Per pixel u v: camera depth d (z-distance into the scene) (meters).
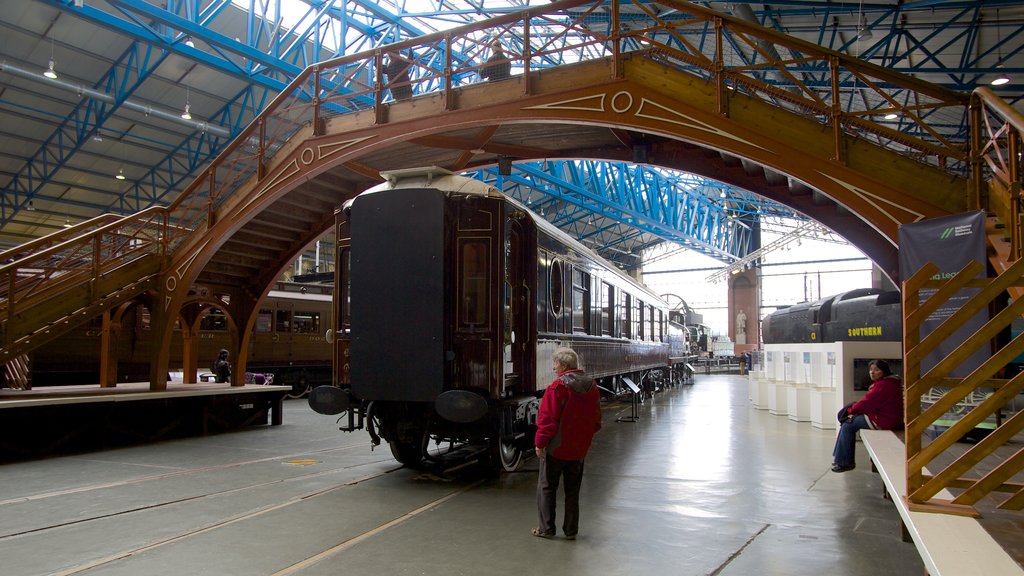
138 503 6.39
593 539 5.29
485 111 10.11
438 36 10.66
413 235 7.53
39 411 9.14
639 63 9.21
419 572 4.47
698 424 13.53
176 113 23.86
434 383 7.34
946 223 6.76
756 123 8.51
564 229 41.44
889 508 6.39
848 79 17.11
